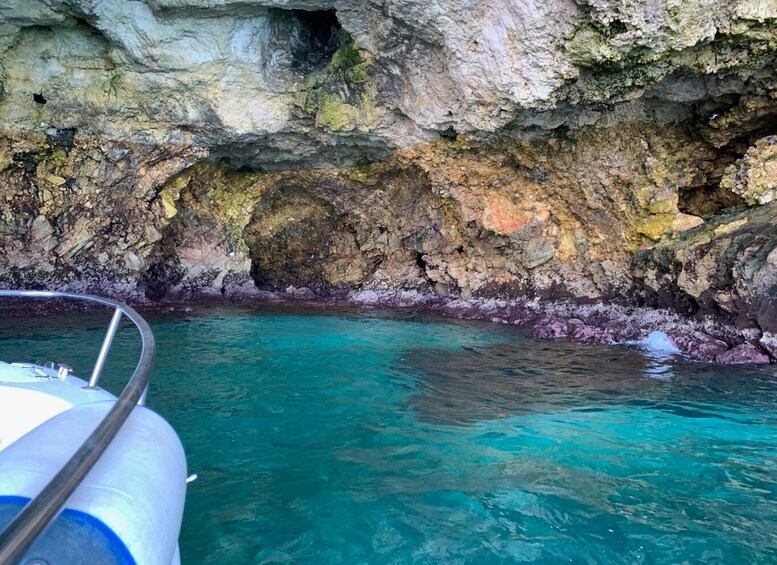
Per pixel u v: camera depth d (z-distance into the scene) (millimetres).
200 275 12633
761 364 7734
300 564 3355
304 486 4285
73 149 10367
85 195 10711
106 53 9586
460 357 8133
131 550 1462
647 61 7379
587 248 10805
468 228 11641
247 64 9656
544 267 11211
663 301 9547
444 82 8977
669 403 6289
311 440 5141
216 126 10211
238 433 5242
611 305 10422
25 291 3412
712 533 3775
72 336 8188
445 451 4961
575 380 7098
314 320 10602
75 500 1485
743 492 4316
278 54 10016
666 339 8672
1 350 7316
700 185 9922
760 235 8211
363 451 4930
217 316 10570
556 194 10586
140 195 11008
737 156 9469
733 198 9664
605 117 9328
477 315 11242
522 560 3459
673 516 3973
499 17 7613
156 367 7129
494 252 11719
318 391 6477
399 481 4391
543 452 4969
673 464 4770
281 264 14258
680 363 7895
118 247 11305
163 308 10953
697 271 8727
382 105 9977
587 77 7836
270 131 10469
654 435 5387
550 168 10195
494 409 6051
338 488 4262
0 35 9086
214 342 8562
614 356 8258
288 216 13609
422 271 13070
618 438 5312
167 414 5633
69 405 2668
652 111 9234
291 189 12953
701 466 4738
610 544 3641
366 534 3678
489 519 3887
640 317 9680
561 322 10016
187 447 4914
